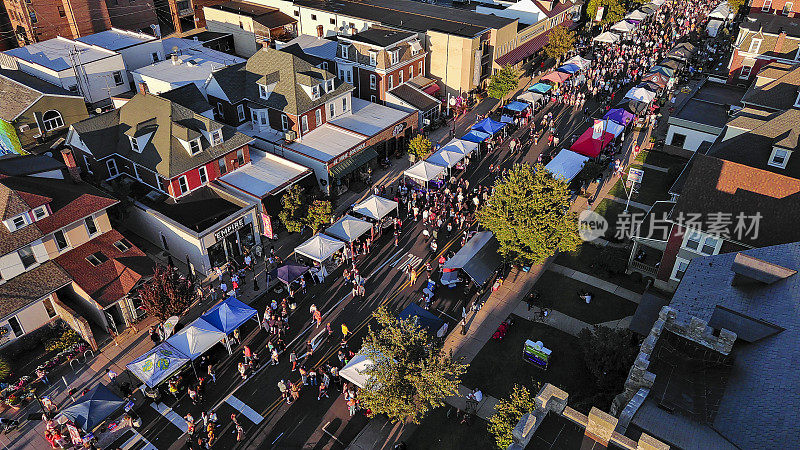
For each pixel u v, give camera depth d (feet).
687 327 83.61
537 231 127.85
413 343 98.17
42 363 116.57
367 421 104.99
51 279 122.01
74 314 117.91
